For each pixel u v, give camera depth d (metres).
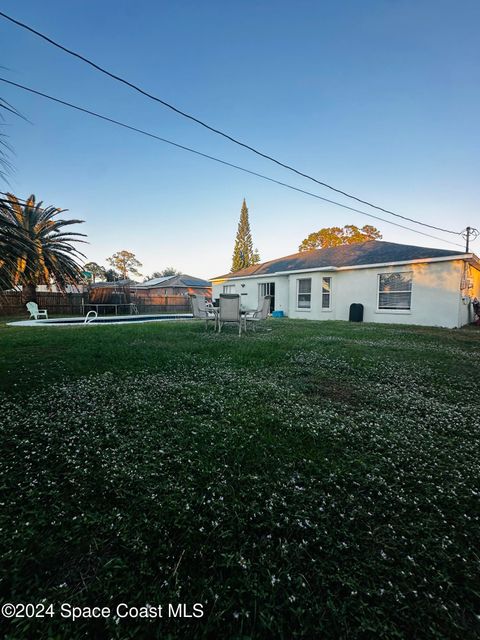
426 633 1.03
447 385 3.87
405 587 1.18
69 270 15.48
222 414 2.78
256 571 1.26
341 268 12.51
